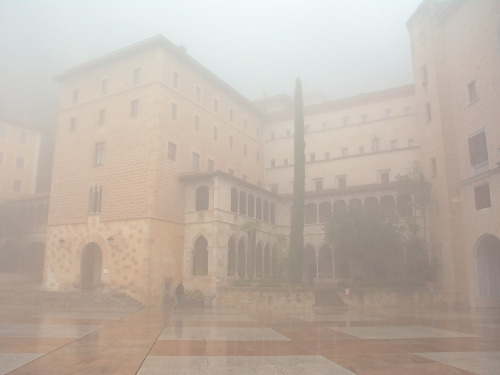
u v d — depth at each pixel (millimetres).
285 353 11141
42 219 50406
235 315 24344
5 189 62031
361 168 49375
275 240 46250
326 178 51344
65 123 43250
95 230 37875
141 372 8609
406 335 15148
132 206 35969
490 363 9828
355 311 28578
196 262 37719
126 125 38312
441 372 8812
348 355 10867
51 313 25031
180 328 17109
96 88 41625
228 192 37906
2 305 31062
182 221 38000
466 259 33344
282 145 56594
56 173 42469
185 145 40000
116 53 39875
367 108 52062
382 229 36688
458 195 34750
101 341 13031
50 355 10430
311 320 21297
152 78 37844
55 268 39875
